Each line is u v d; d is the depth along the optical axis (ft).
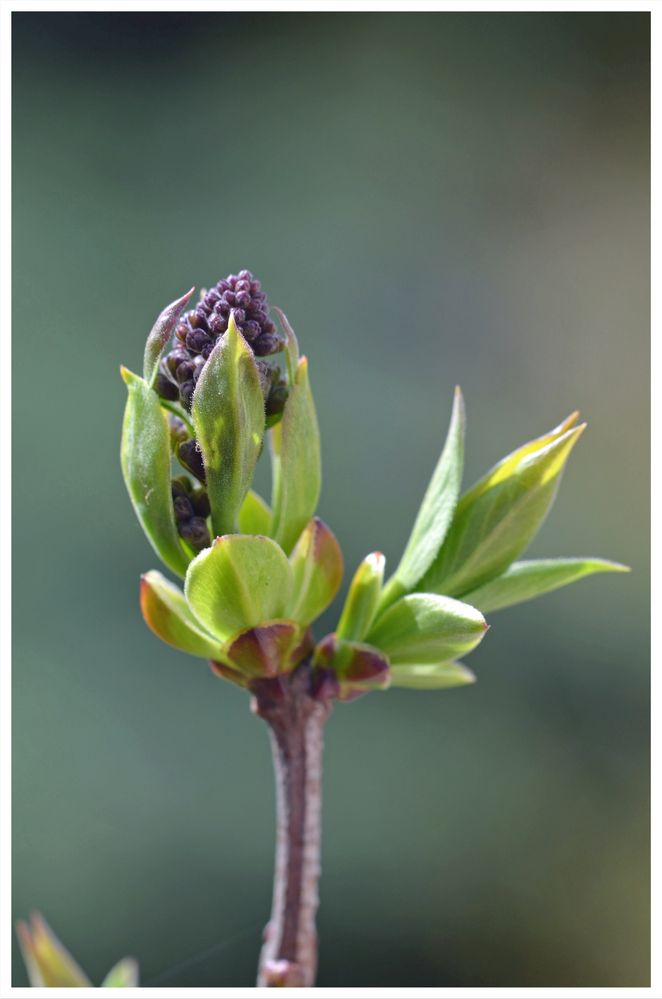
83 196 3.70
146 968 2.57
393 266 3.73
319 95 4.05
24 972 2.35
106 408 3.28
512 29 4.27
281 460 1.11
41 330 3.41
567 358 3.67
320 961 2.65
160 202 3.76
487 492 1.13
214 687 2.86
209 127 3.92
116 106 3.94
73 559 3.02
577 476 3.50
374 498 3.22
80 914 2.59
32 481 3.12
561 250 3.90
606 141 4.15
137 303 3.52
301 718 1.10
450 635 1.11
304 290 3.62
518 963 2.69
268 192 3.82
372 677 1.10
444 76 4.16
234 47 4.11
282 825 1.10
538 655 3.02
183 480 1.11
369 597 1.11
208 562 1.08
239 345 1.07
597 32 4.26
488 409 3.54
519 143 4.08
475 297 3.75
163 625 1.10
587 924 2.72
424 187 3.92
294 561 1.10
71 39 4.00
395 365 3.53
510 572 1.13
